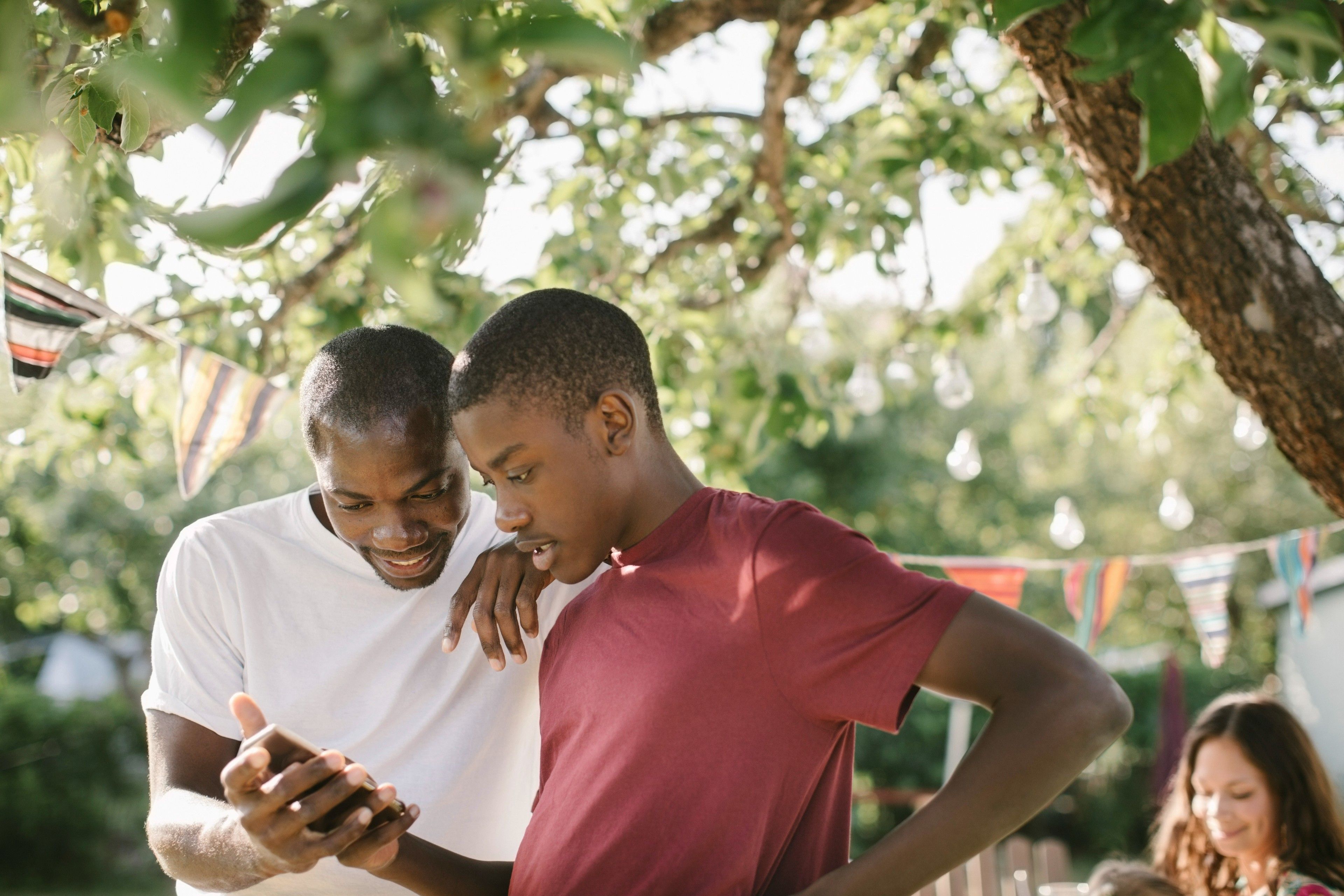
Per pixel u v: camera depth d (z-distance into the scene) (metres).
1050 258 5.36
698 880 1.34
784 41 3.18
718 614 1.36
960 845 1.21
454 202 0.83
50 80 1.53
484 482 1.49
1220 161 2.18
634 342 1.49
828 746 1.38
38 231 2.40
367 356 1.74
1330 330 2.16
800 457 14.19
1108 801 12.25
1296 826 2.86
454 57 0.85
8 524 11.99
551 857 1.42
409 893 1.78
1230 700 3.03
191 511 13.07
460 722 1.86
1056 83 2.13
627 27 2.20
